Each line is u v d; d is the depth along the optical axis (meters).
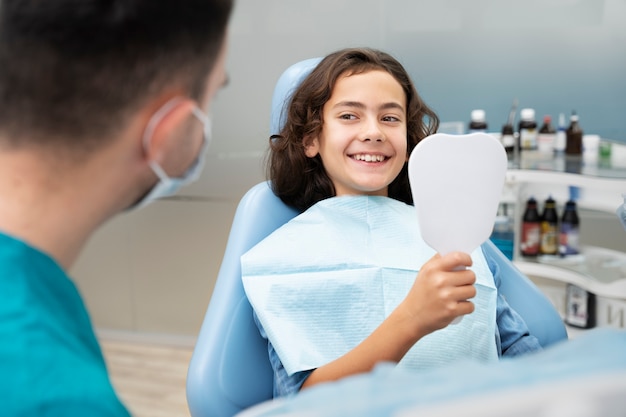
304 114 1.26
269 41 2.69
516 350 1.20
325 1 2.61
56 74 0.53
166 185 0.64
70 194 0.57
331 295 1.10
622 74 2.35
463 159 0.87
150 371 2.77
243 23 2.70
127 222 2.98
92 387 0.52
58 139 0.55
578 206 2.27
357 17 2.59
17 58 0.53
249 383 1.13
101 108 0.54
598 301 2.21
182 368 2.79
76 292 0.61
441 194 0.88
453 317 0.86
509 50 2.45
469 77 2.51
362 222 1.21
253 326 1.16
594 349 0.42
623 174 1.99
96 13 0.52
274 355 1.11
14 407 0.49
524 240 2.28
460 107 2.54
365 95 1.19
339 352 1.06
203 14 0.57
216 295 1.18
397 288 1.12
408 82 1.29
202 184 2.85
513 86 2.47
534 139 2.33
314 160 1.30
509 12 2.43
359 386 0.40
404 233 1.21
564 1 2.36
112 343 3.07
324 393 0.41
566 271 2.14
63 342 0.55
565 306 2.39
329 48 2.64
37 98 0.53
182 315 2.98
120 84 0.54
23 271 0.56
